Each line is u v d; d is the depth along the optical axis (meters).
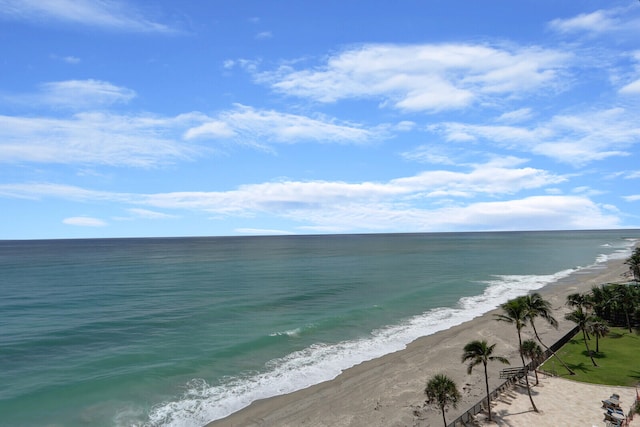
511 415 34.72
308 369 45.16
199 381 41.56
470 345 35.19
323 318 65.38
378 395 39.09
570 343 53.38
